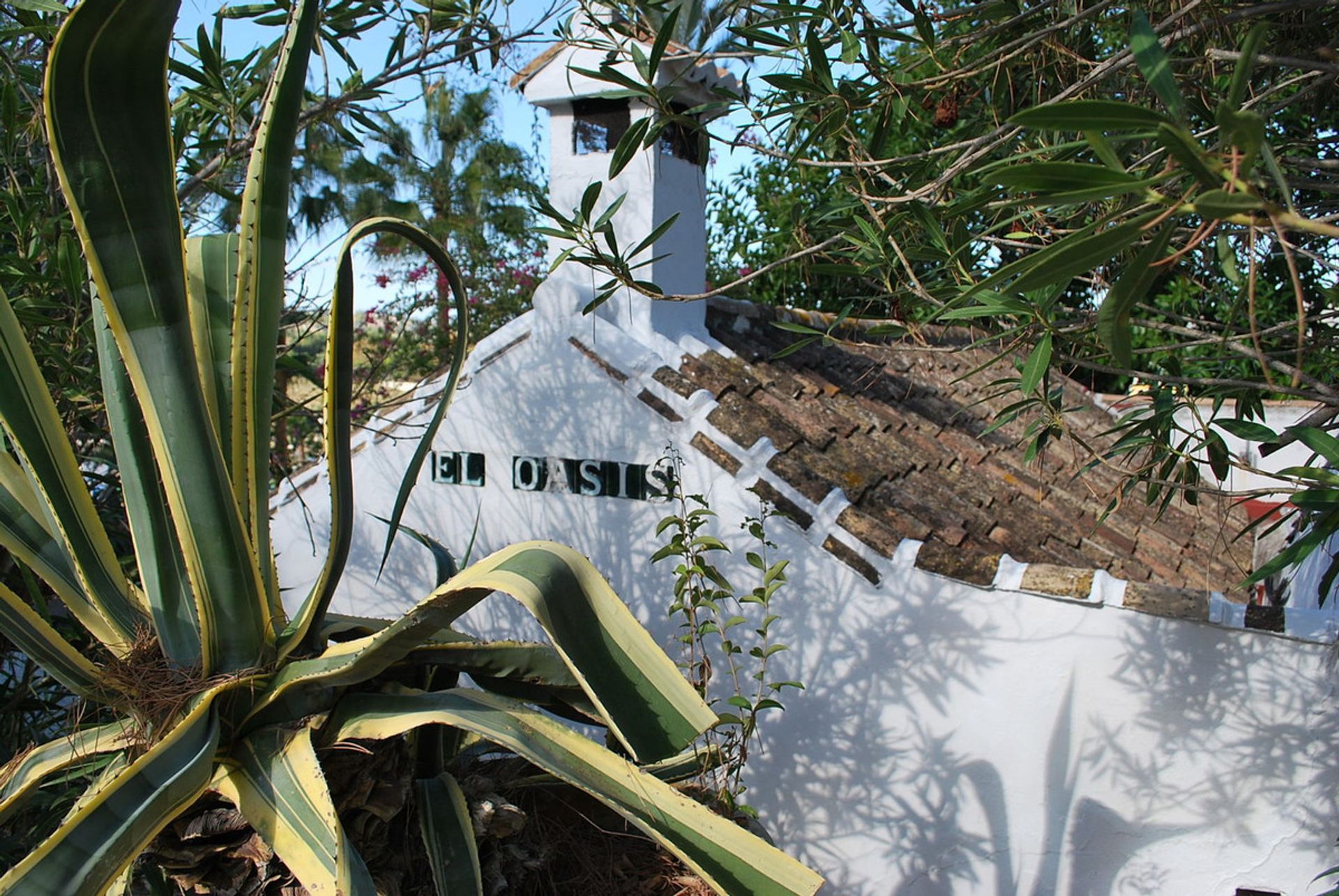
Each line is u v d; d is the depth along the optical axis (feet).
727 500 14.97
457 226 41.04
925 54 10.82
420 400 17.75
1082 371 27.89
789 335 20.79
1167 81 5.70
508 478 16.92
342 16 14.37
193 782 8.34
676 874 12.00
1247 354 9.25
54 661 9.20
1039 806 13.32
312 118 14.79
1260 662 12.46
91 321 12.66
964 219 10.78
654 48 10.46
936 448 18.29
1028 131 11.23
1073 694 13.14
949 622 13.64
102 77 7.64
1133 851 13.00
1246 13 8.64
